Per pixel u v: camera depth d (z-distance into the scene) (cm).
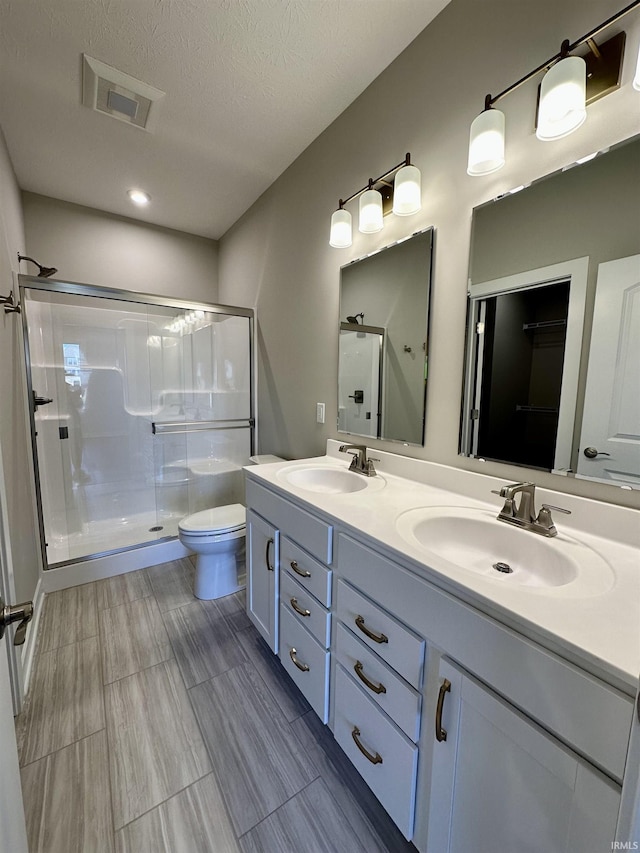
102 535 256
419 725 82
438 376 133
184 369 292
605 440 92
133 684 143
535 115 100
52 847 92
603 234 90
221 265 314
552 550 87
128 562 233
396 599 87
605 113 88
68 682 144
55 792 104
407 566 84
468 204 120
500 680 65
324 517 112
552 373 101
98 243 266
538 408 105
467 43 116
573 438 98
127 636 171
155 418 290
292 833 96
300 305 211
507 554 98
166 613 189
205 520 206
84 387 262
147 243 286
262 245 246
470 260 120
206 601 200
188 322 284
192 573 232
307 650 123
